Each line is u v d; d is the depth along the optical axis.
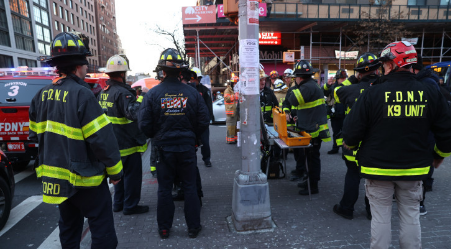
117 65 3.53
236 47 23.70
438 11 19.56
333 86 6.48
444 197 3.99
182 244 2.96
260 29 20.84
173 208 3.11
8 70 6.16
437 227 3.15
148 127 2.95
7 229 3.58
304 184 4.42
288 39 21.81
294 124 5.20
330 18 18.42
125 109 3.34
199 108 3.11
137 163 3.65
